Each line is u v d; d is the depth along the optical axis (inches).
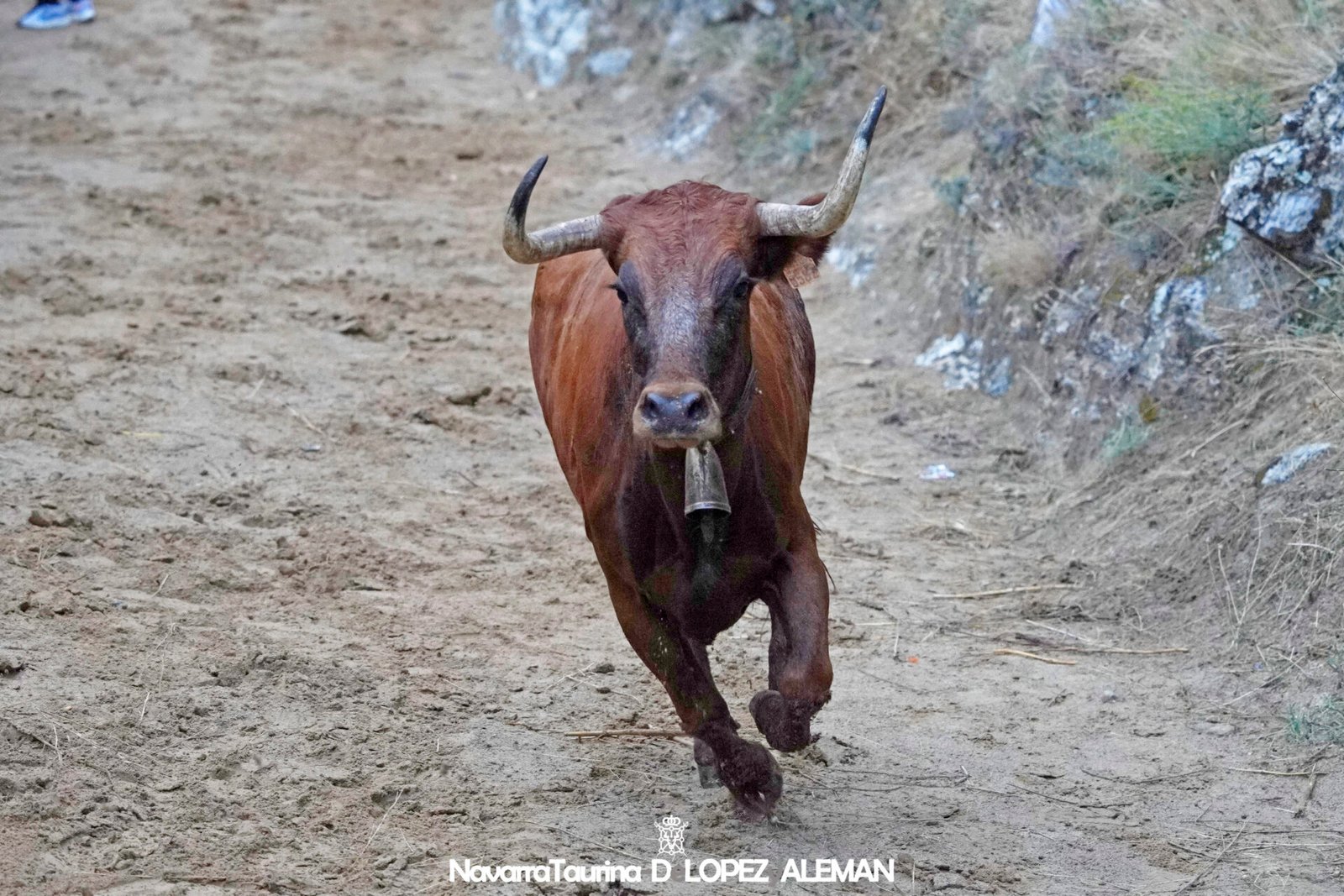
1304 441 913.5
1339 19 1141.7
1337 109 1000.9
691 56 1907.0
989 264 1249.4
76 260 1403.8
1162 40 1237.7
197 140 1819.6
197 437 1081.4
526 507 1036.5
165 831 627.8
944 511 1050.1
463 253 1533.0
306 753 704.4
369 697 762.2
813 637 623.8
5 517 916.6
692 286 584.1
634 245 601.9
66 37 2236.7
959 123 1464.1
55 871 590.2
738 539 628.1
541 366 801.6
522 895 597.9
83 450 1034.7
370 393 1197.1
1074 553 975.6
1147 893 629.6
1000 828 679.1
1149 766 738.8
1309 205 999.0
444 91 2065.7
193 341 1255.5
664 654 656.4
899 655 858.1
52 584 842.2
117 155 1748.3
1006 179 1288.1
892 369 1275.8
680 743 749.9
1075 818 690.8
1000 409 1175.0
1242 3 1206.9
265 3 2427.4
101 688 736.3
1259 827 684.1
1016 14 1461.6
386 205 1654.8
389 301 1396.4
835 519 1038.4
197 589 866.8
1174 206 1126.4
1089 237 1178.6
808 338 794.2
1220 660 829.8
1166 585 903.7
